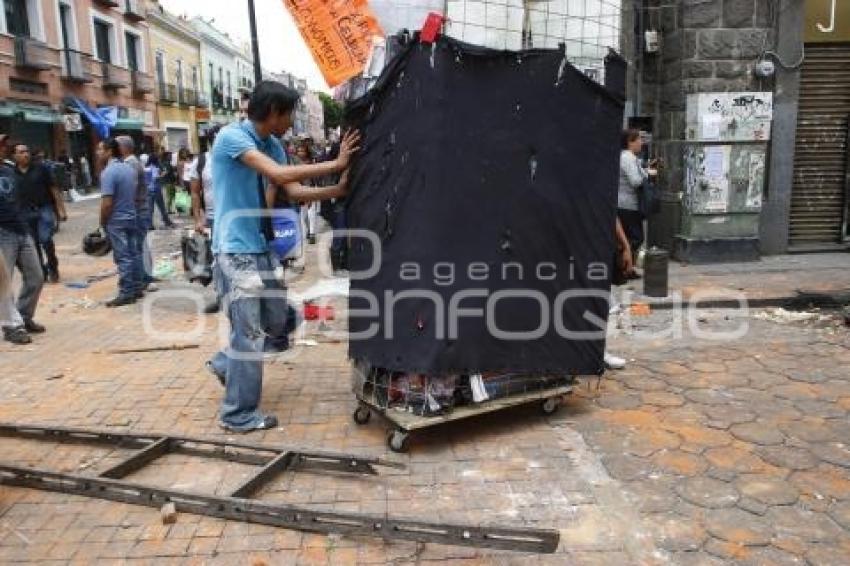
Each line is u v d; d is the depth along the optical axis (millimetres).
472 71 3709
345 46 4027
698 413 4359
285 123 4145
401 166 3789
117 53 33031
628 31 9484
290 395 4770
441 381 3906
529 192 3930
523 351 4051
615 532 3051
